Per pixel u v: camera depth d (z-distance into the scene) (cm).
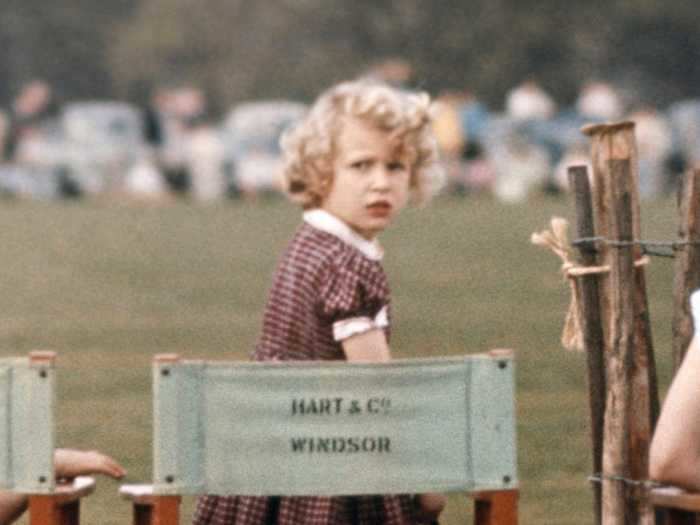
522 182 3884
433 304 1606
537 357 1270
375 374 559
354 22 6581
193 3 7344
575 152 3838
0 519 595
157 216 3030
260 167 4025
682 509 550
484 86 6259
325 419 560
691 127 4178
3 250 2334
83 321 1523
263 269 1998
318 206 623
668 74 6831
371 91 618
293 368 559
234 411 559
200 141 4153
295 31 6912
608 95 4166
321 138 614
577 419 1029
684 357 588
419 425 561
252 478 560
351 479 561
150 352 1333
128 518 808
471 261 2023
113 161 4216
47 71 7800
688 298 589
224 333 1438
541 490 864
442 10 6341
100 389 1158
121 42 7631
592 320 593
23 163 4238
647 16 6625
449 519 818
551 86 6350
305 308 608
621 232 584
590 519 812
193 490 559
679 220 591
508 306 1585
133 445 970
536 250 2139
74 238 2533
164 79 7550
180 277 1917
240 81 7031
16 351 1345
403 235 2423
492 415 561
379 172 613
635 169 586
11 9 7756
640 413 581
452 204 3191
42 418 557
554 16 6356
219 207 3366
